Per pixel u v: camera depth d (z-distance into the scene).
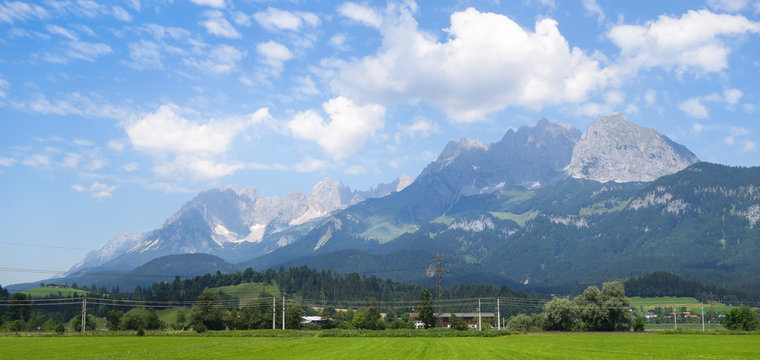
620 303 170.75
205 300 192.25
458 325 186.00
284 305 186.00
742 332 153.25
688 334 151.38
